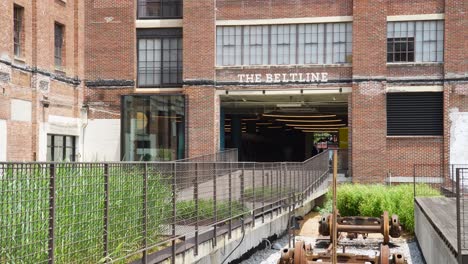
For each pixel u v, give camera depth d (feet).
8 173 26.91
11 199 27.17
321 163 120.88
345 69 132.67
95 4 139.03
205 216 53.93
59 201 31.07
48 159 121.90
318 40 133.69
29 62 112.47
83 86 137.69
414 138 130.52
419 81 130.41
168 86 139.13
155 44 139.54
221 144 151.43
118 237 37.68
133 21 138.51
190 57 135.85
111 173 37.24
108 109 138.41
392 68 131.34
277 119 189.57
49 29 119.44
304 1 133.59
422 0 130.11
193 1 135.74
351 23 132.57
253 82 135.13
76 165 32.89
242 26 135.85
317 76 133.39
